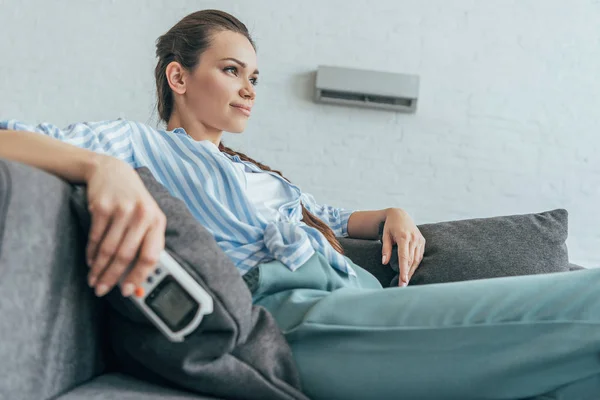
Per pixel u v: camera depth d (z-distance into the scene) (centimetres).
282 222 145
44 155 99
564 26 440
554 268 190
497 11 441
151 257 90
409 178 432
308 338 111
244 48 179
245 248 137
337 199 430
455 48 439
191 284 92
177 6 433
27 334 84
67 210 93
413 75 427
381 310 110
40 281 87
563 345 100
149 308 92
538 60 439
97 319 104
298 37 437
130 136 143
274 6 437
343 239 197
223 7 435
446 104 437
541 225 198
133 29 430
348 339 109
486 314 105
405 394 105
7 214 81
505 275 184
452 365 103
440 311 107
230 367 101
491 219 199
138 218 90
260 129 431
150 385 103
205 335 99
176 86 179
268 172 167
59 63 426
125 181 94
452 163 434
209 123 179
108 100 426
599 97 438
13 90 423
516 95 438
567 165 435
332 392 108
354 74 424
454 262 185
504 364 102
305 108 434
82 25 429
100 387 97
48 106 423
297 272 132
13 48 425
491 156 435
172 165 143
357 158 432
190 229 101
